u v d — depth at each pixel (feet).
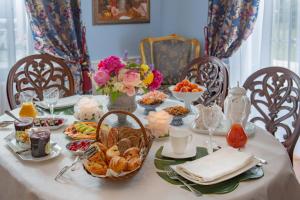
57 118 7.08
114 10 13.57
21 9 11.59
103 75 6.42
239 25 11.98
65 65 9.63
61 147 5.99
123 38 14.02
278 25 11.25
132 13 14.03
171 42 13.87
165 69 13.74
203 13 13.50
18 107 8.71
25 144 5.84
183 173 4.96
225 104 6.62
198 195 4.56
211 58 9.41
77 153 5.59
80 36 12.20
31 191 4.80
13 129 6.82
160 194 4.58
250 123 6.97
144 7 14.30
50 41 11.82
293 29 10.98
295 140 6.86
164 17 14.78
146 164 5.38
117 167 4.66
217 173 4.86
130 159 4.86
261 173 5.08
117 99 6.77
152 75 6.79
